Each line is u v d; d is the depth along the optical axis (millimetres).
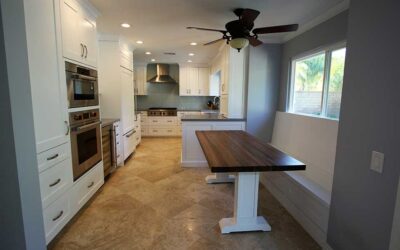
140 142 5910
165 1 2465
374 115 1344
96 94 2734
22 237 1377
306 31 3307
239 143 2396
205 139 2617
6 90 1248
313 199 2006
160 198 2736
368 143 1390
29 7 1566
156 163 4172
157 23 3191
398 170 1190
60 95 1959
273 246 1898
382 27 1286
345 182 1598
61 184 1958
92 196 2658
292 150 3561
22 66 1351
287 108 3920
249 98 4141
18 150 1318
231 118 4035
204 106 7445
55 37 1888
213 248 1859
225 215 2359
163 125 6852
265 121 4223
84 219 2256
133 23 3189
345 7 2521
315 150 2988
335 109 2883
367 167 1399
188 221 2240
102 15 2863
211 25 3277
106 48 3789
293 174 2504
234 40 2594
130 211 2422
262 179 3262
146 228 2115
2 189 1329
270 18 2996
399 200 1189
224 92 4516
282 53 4062
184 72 6914
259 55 4062
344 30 2570
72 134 2148
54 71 1876
